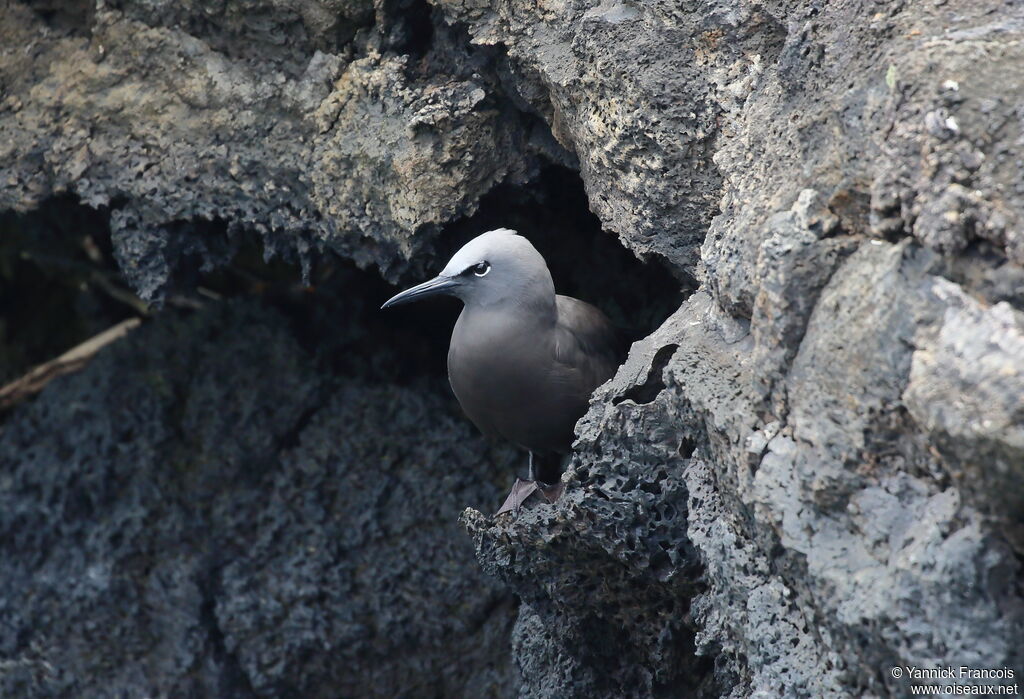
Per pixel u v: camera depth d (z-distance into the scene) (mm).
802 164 7312
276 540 13469
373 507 13461
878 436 6234
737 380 7426
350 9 10367
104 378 14109
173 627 13289
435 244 11039
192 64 10914
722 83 8727
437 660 13320
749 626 7094
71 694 13477
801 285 6785
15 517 13828
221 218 11445
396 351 14328
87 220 14492
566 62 9461
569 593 9586
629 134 9039
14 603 13594
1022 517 5484
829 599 6340
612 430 8359
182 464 13719
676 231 9172
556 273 12844
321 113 10641
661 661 9539
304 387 13836
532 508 9312
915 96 6465
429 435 13695
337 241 11148
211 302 14547
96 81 11156
